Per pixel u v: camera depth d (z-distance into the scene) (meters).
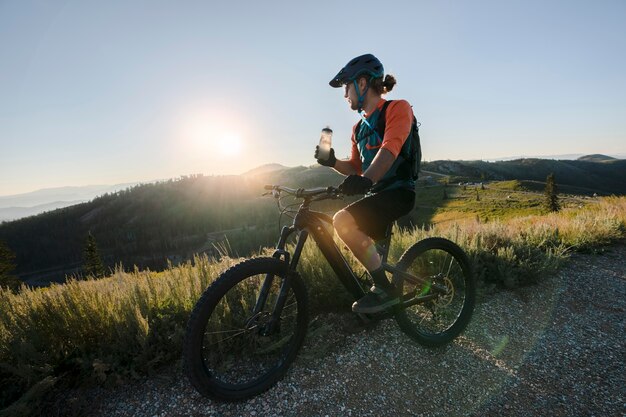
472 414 2.44
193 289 3.21
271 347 2.75
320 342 3.04
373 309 2.69
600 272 5.11
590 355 3.12
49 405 2.38
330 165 3.02
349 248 2.70
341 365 2.80
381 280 2.76
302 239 2.61
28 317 2.87
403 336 3.21
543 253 5.17
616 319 3.77
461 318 3.36
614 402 2.57
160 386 2.54
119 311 2.99
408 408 2.46
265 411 2.35
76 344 2.77
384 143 2.47
